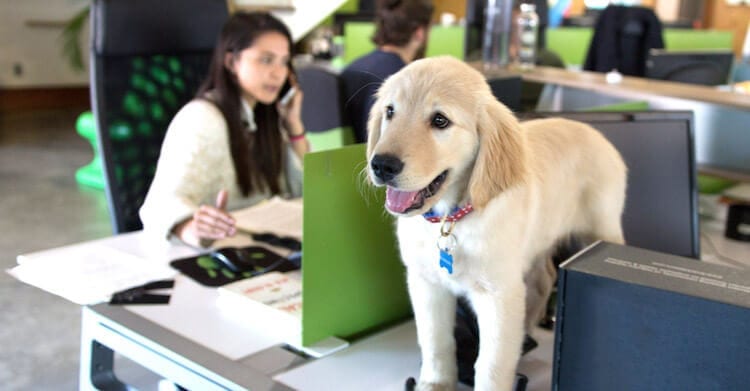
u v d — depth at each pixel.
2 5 6.79
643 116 1.47
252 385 1.00
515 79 1.84
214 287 1.32
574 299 0.83
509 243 0.95
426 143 0.93
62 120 6.59
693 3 7.05
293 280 1.33
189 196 1.67
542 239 1.08
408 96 0.96
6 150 5.32
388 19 2.69
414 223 0.99
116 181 1.88
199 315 1.21
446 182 0.97
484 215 0.94
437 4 8.16
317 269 1.09
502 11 2.87
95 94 1.86
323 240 1.09
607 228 1.19
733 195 2.03
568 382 0.86
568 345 0.85
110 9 1.86
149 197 1.65
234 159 1.79
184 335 1.13
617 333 0.81
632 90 2.13
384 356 1.12
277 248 1.52
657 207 1.49
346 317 1.16
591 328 0.83
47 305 2.77
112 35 1.87
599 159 1.17
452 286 0.99
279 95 1.95
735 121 1.99
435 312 1.01
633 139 1.46
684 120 1.50
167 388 1.21
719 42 4.87
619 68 3.95
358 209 1.14
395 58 2.55
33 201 4.08
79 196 4.21
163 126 1.98
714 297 0.74
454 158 0.95
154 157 1.96
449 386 1.01
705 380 0.75
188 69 2.04
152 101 1.96
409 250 1.00
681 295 0.75
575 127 1.18
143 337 1.12
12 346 2.44
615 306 0.80
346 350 1.13
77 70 7.38
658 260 0.86
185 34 2.02
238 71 1.79
